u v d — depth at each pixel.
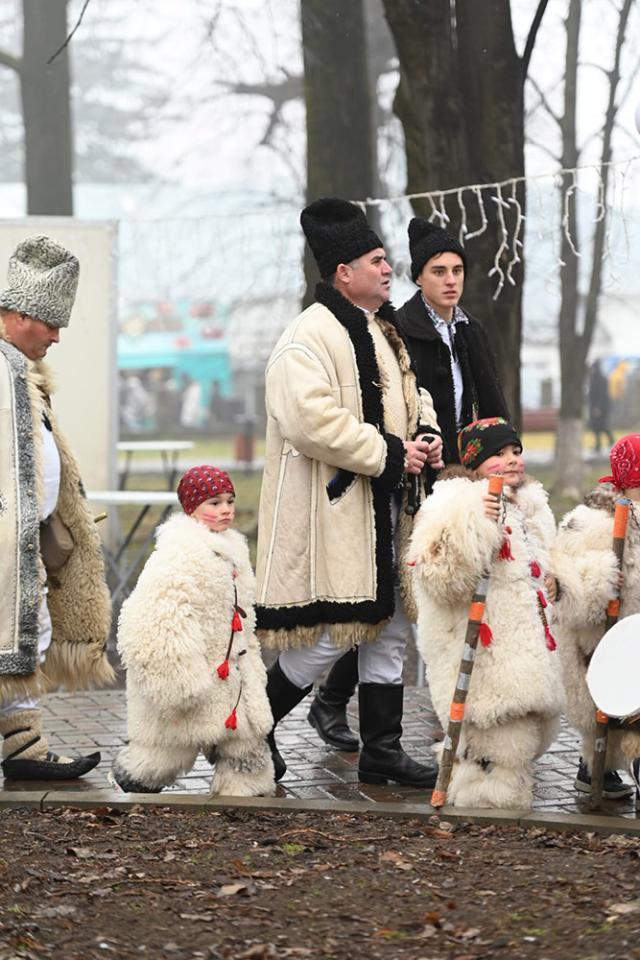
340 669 7.84
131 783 6.57
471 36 11.34
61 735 8.23
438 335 7.54
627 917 4.64
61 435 7.21
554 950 4.43
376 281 6.99
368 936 4.67
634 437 6.52
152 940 4.67
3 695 6.86
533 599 6.18
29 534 6.85
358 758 7.62
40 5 23.36
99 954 4.54
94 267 13.08
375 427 6.85
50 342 7.18
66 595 7.30
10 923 4.78
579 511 6.49
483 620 6.12
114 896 5.09
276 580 6.95
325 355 6.85
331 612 6.82
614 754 6.50
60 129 23.66
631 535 6.42
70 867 5.43
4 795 6.47
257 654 6.58
